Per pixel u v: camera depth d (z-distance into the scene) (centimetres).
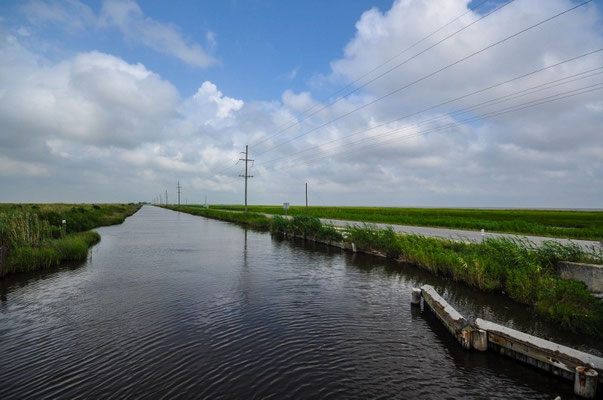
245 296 1329
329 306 1204
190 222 6306
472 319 1056
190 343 879
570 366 686
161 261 2123
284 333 952
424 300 1177
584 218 5966
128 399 626
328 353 824
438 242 2048
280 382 688
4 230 1920
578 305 1016
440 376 718
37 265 1838
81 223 3828
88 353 820
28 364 765
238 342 888
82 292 1376
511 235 3017
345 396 638
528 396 647
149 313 1119
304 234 3375
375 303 1244
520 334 799
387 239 2269
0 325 1008
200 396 636
